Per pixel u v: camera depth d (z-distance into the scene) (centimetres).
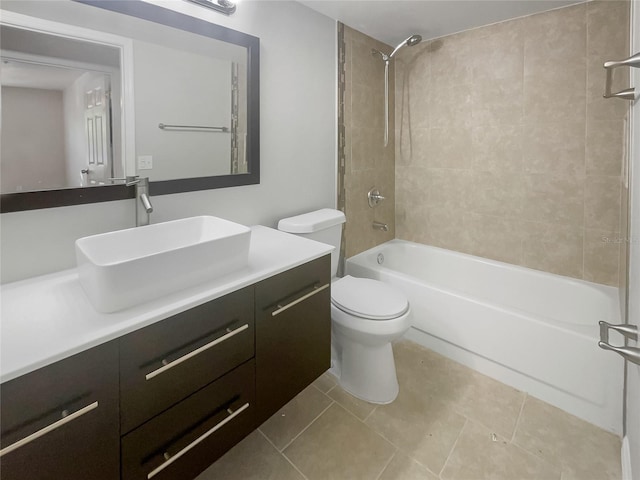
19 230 113
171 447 102
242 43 164
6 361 73
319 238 195
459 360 204
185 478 108
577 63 195
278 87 186
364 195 258
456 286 257
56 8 112
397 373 196
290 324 138
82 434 83
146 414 95
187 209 156
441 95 251
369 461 142
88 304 98
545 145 212
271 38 179
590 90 192
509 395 178
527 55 211
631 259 110
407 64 265
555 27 199
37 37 109
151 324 93
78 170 121
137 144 136
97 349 83
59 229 121
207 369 109
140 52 133
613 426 152
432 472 136
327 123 220
